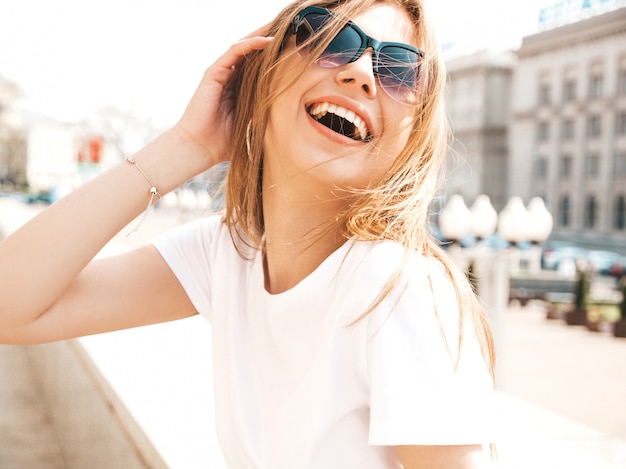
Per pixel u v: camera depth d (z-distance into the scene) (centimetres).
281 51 90
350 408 75
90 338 285
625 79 3831
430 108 86
